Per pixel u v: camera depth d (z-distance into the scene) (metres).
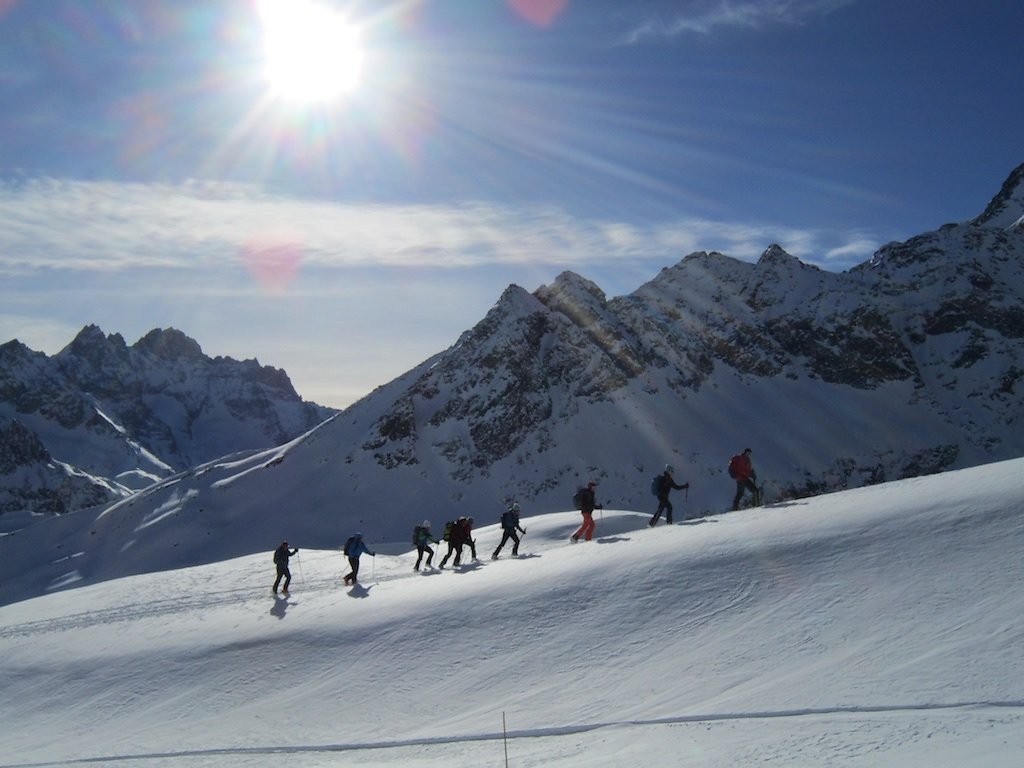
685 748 12.34
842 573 18.00
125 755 18.44
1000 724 11.09
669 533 24.81
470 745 15.43
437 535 129.88
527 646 19.56
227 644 24.38
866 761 10.35
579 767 12.23
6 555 142.88
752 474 27.48
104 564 130.00
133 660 24.80
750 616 17.62
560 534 49.50
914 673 13.41
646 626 18.77
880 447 163.88
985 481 20.83
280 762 16.41
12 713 22.91
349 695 19.61
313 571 39.59
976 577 16.06
